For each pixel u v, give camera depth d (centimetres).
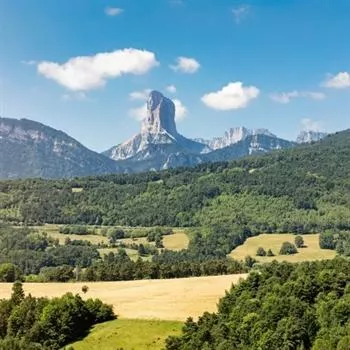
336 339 8494
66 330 12181
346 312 9200
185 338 10175
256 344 9050
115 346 11225
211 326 10219
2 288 16850
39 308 12938
